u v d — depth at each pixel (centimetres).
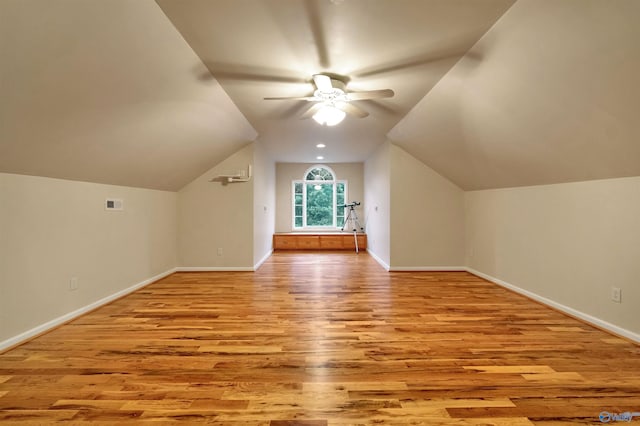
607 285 262
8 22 134
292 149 611
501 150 322
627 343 238
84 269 306
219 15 188
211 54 235
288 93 311
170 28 198
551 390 179
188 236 507
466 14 188
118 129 258
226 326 274
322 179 820
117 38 179
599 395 174
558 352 224
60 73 174
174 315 302
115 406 164
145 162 346
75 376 192
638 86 167
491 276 437
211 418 156
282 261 608
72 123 217
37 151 222
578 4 153
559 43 178
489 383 186
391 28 203
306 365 207
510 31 195
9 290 230
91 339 246
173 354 222
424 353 224
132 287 386
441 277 466
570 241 301
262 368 203
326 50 230
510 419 155
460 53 234
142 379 189
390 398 172
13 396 171
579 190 290
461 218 512
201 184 505
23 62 154
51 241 267
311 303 340
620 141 210
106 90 208
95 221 322
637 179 237
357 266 555
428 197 509
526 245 364
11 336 232
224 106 335
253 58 242
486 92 258
